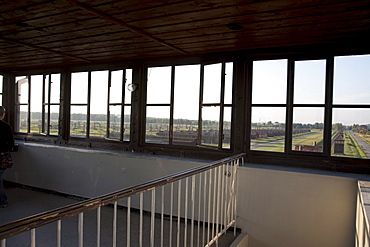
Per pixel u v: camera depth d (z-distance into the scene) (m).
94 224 3.65
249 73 3.92
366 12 2.54
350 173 3.31
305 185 3.27
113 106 5.04
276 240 3.40
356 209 2.94
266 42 3.55
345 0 2.30
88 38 3.68
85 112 5.37
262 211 3.48
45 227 3.51
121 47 4.08
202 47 3.89
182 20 2.88
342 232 3.08
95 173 4.77
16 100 6.33
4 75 6.28
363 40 3.28
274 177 3.43
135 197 4.32
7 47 4.24
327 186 3.17
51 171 5.26
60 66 5.66
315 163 3.52
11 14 2.86
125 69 4.92
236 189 3.42
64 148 5.12
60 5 2.61
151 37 3.46
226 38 3.44
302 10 2.54
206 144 4.17
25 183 5.61
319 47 3.52
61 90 5.65
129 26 3.10
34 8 2.69
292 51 3.64
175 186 4.02
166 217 4.04
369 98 3.30
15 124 6.34
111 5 2.55
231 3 2.44
